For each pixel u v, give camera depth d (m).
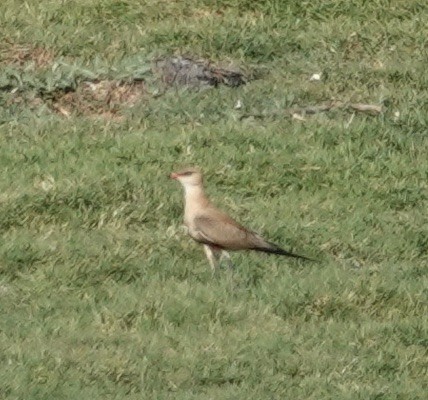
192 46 21.61
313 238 16.28
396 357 13.64
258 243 14.91
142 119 19.62
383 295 14.77
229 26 22.25
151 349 13.55
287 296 14.65
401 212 17.31
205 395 12.77
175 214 16.64
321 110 20.20
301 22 22.56
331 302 14.59
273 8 22.78
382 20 22.81
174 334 13.87
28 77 20.23
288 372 13.30
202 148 18.59
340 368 13.38
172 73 20.61
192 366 13.24
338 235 16.42
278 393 12.88
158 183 17.45
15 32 21.50
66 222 16.25
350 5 22.98
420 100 20.52
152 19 22.47
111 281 14.95
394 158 18.64
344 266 15.73
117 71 20.48
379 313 14.56
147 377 13.02
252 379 13.09
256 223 16.50
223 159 18.33
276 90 20.66
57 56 21.14
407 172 18.33
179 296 14.55
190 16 22.64
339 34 22.23
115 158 18.14
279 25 22.42
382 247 16.20
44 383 12.77
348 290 14.84
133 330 13.93
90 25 22.11
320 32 22.31
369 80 21.05
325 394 12.83
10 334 13.78
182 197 17.03
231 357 13.48
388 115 20.11
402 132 19.62
